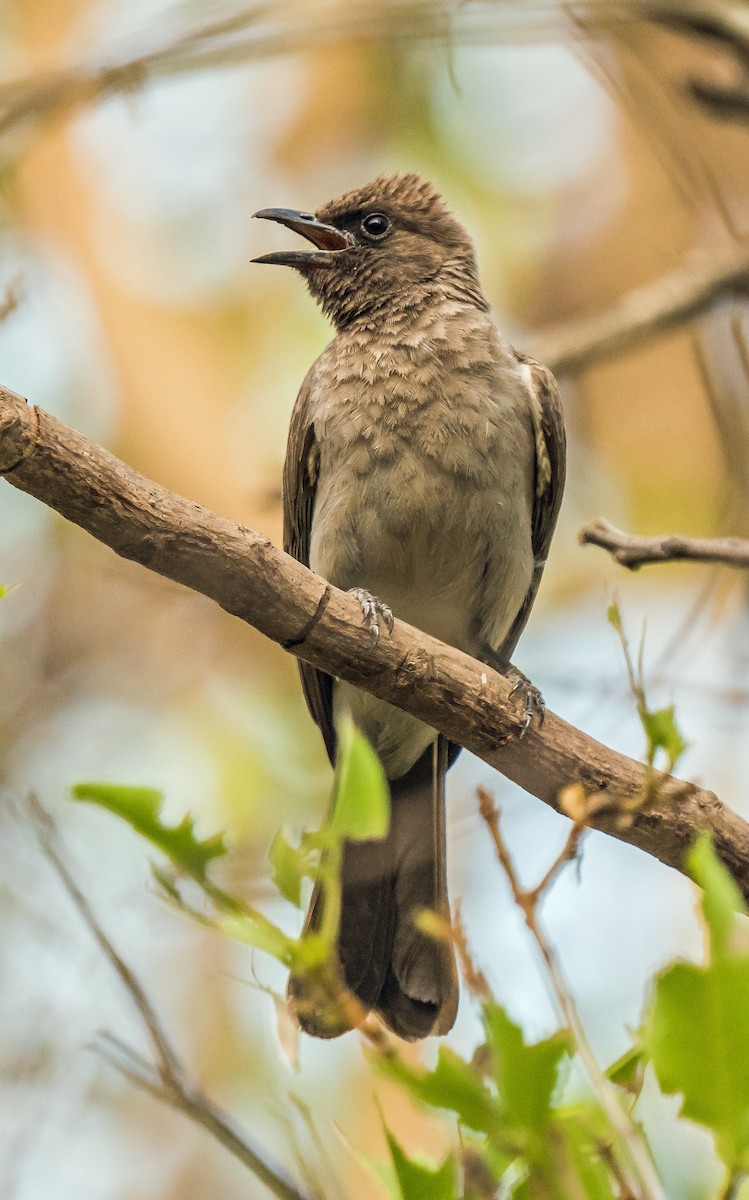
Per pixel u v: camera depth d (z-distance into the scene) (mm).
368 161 13562
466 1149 4715
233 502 12242
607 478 13641
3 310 10742
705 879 4254
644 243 13695
